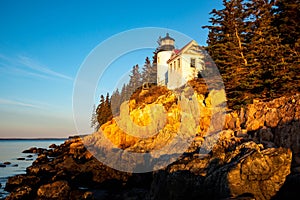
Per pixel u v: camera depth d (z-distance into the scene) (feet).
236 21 78.89
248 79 66.95
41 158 104.53
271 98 60.95
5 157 150.61
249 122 53.57
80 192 51.19
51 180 62.90
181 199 37.40
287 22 75.56
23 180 62.75
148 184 53.01
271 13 81.61
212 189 35.40
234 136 50.26
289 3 73.46
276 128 44.98
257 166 32.91
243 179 33.06
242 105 63.46
